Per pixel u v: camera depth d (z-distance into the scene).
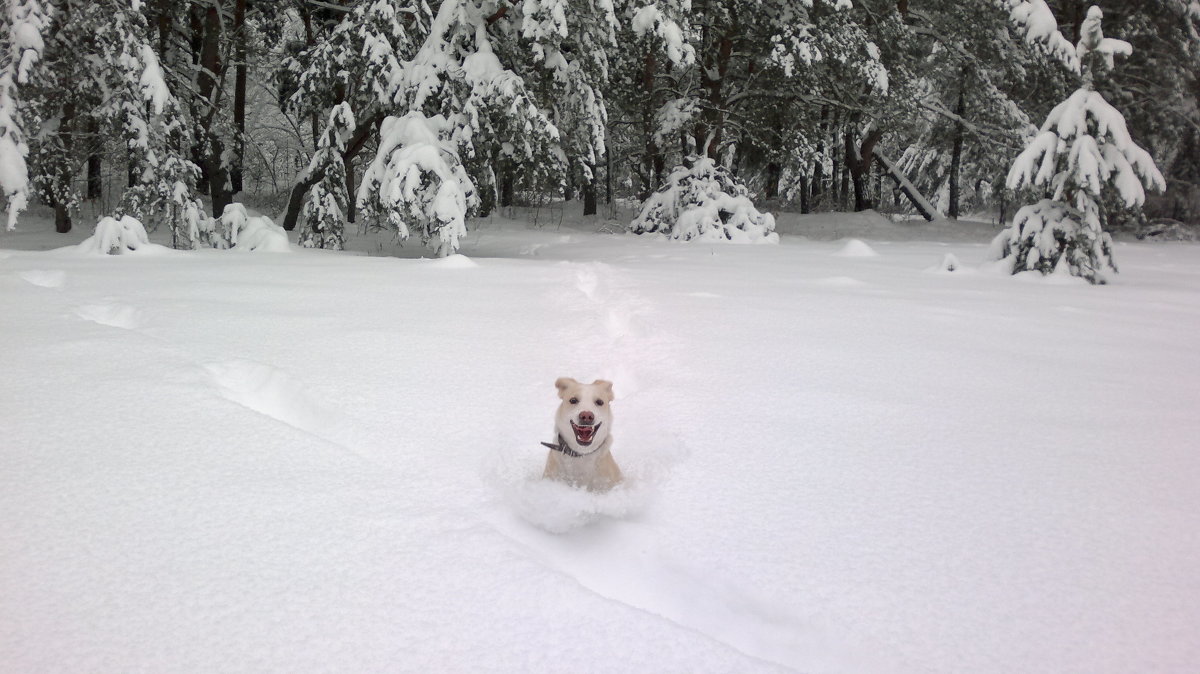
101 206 21.70
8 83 12.90
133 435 3.61
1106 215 12.16
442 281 9.57
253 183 33.12
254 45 22.72
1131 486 3.47
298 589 2.34
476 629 2.16
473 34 15.37
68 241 16.17
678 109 23.44
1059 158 12.21
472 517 2.90
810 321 7.45
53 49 14.30
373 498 3.03
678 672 2.00
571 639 2.13
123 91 13.97
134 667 1.95
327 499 3.00
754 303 8.48
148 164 14.11
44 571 2.39
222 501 2.94
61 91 14.95
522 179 16.91
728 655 2.08
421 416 4.21
